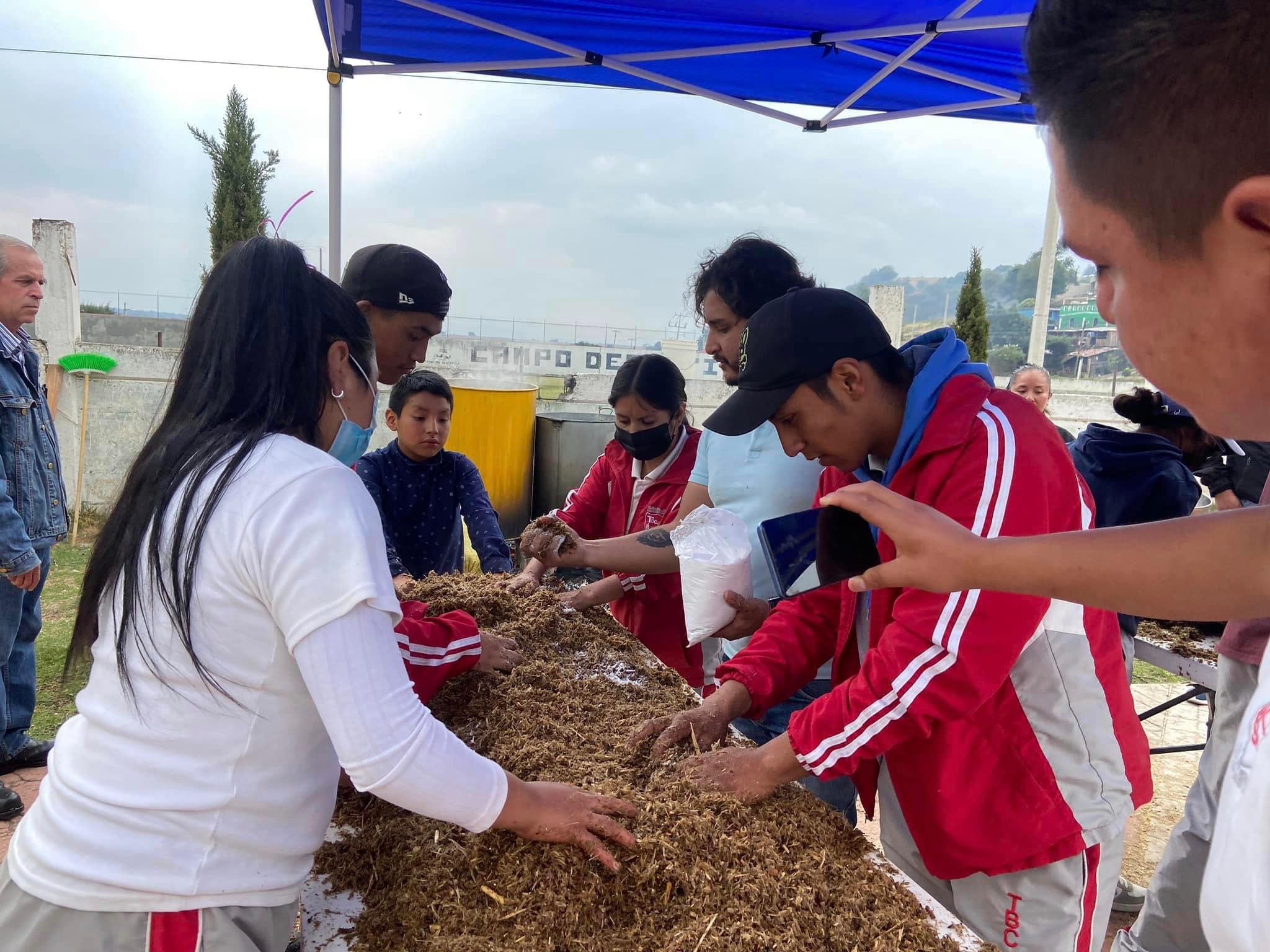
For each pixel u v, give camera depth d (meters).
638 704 1.68
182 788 0.93
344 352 1.11
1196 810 2.10
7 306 3.38
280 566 0.89
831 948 1.01
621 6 3.48
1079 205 0.53
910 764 1.41
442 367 14.35
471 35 3.76
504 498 7.07
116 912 0.91
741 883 1.09
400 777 0.92
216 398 1.02
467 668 1.73
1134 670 5.14
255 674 0.93
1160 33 0.44
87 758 0.97
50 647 5.02
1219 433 0.55
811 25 3.66
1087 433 3.13
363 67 3.73
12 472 3.36
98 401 8.01
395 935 1.05
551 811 1.12
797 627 1.69
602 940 1.04
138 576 0.95
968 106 4.30
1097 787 1.35
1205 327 0.49
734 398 1.43
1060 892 1.36
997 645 1.17
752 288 2.06
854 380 1.37
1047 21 0.53
